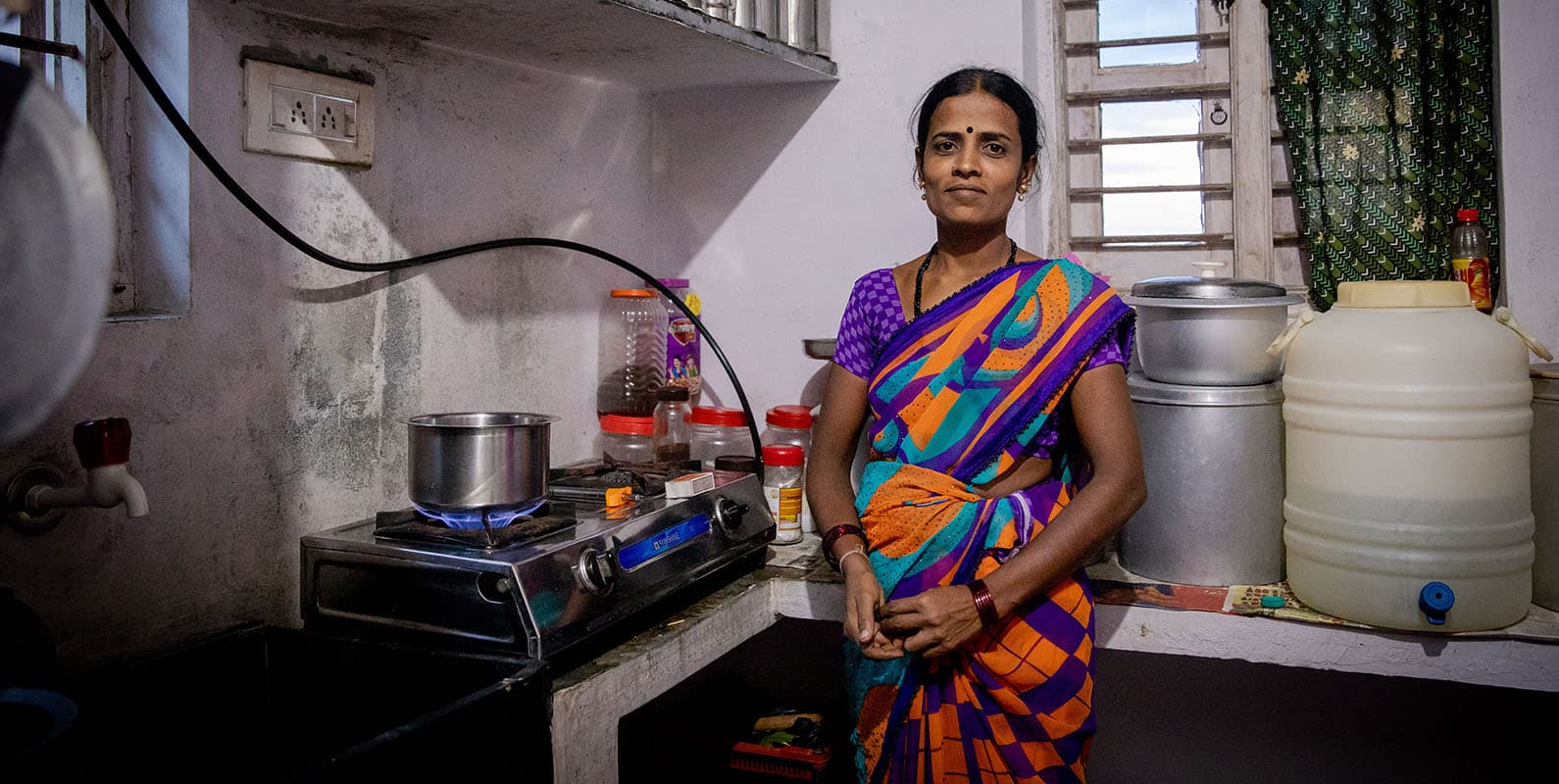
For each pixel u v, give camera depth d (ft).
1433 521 4.55
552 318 6.28
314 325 4.72
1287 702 6.49
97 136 4.10
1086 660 4.11
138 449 3.98
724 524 5.13
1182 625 4.97
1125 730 6.84
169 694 3.83
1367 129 6.24
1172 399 5.20
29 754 2.52
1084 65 7.03
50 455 3.70
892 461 4.41
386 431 5.13
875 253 6.84
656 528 4.66
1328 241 6.35
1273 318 5.24
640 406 6.76
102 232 1.97
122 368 3.91
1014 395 4.09
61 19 4.01
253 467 4.45
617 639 4.48
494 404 5.83
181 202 4.13
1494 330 4.61
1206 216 6.88
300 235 4.65
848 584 4.23
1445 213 6.12
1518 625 4.63
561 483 5.11
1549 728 6.03
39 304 1.99
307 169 4.68
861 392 4.70
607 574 4.19
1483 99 6.00
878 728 4.27
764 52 5.89
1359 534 4.66
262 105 4.42
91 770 3.55
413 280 5.25
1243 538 5.21
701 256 7.32
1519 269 5.93
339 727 4.04
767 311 7.16
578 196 6.50
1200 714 6.67
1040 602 4.08
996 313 4.16
